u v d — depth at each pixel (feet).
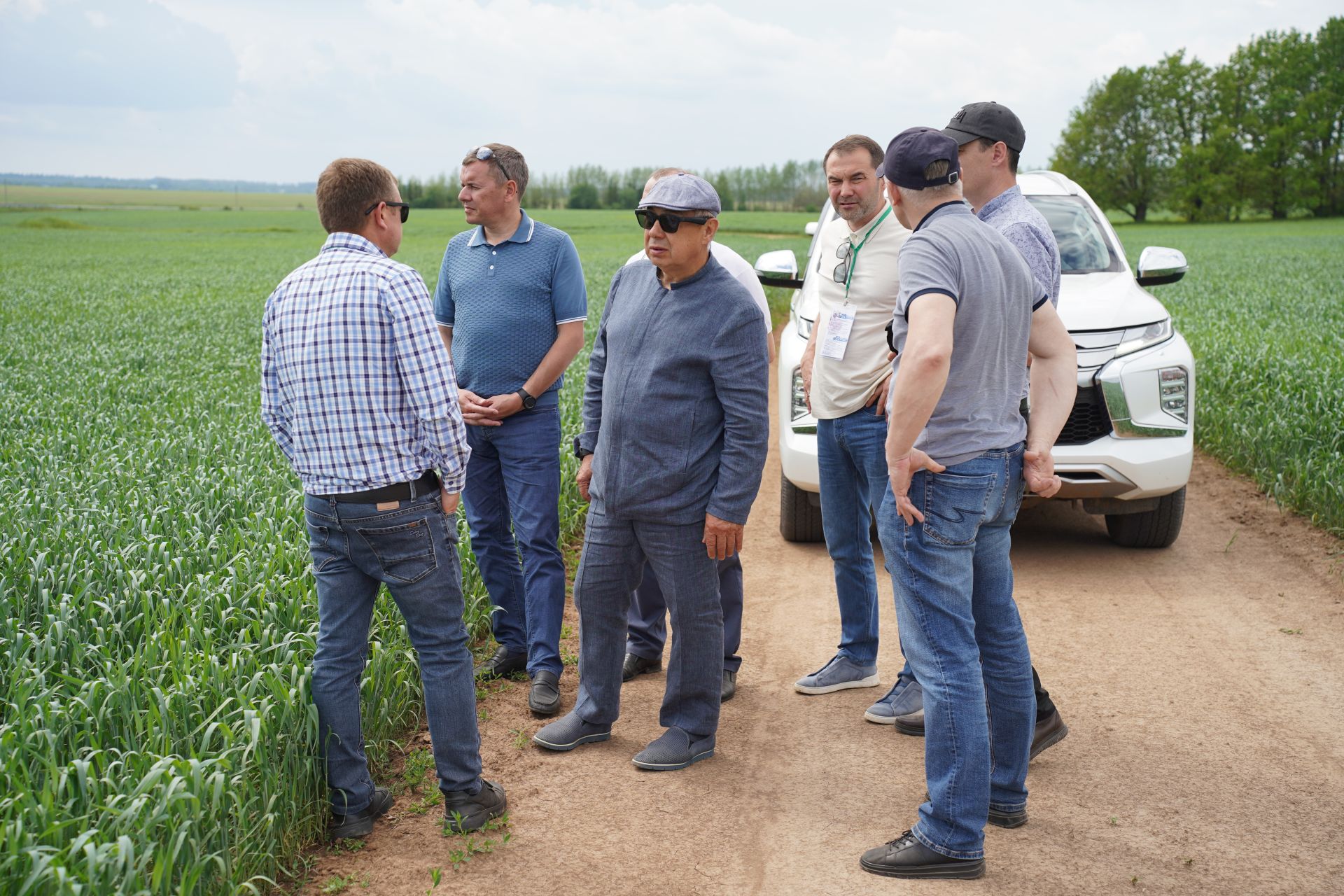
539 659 13.14
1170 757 11.27
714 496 10.67
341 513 9.16
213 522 16.08
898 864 9.12
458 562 9.87
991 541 9.36
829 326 12.30
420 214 289.94
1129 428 16.67
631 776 11.16
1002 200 10.92
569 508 20.16
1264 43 278.26
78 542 14.23
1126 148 283.59
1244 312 49.11
